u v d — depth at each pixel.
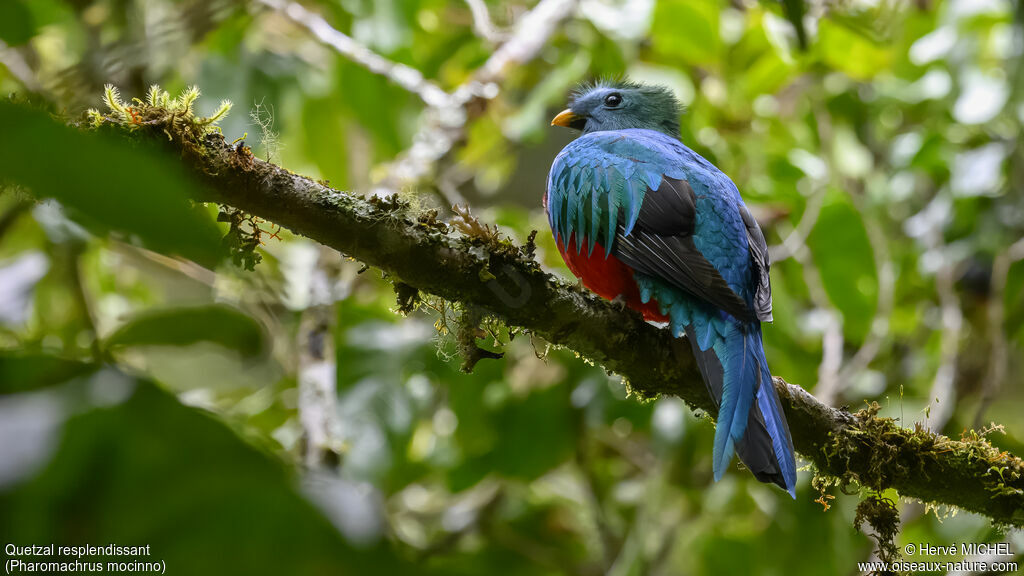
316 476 2.40
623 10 11.67
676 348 7.40
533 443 11.12
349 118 12.42
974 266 13.09
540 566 11.78
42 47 11.21
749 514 11.84
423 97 10.83
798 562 11.09
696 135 12.30
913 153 12.69
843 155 13.16
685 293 7.62
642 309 8.47
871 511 7.23
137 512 2.18
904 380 12.78
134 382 2.29
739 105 12.87
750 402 7.00
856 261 11.66
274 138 6.48
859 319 11.73
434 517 12.38
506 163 13.76
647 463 12.31
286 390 10.64
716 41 11.81
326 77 12.28
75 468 2.13
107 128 5.52
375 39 11.26
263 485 2.23
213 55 11.73
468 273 6.33
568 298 6.75
